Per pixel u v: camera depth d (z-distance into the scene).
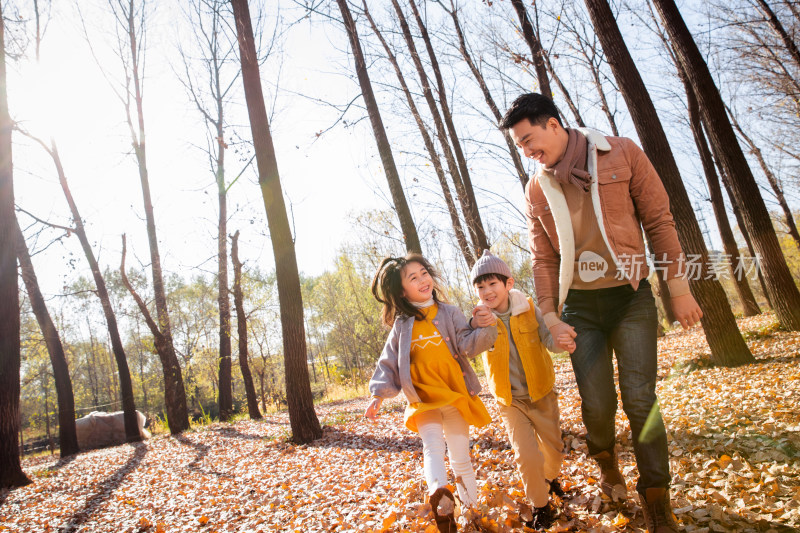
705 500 2.73
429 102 10.07
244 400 39.47
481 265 2.97
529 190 2.70
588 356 2.55
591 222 2.46
